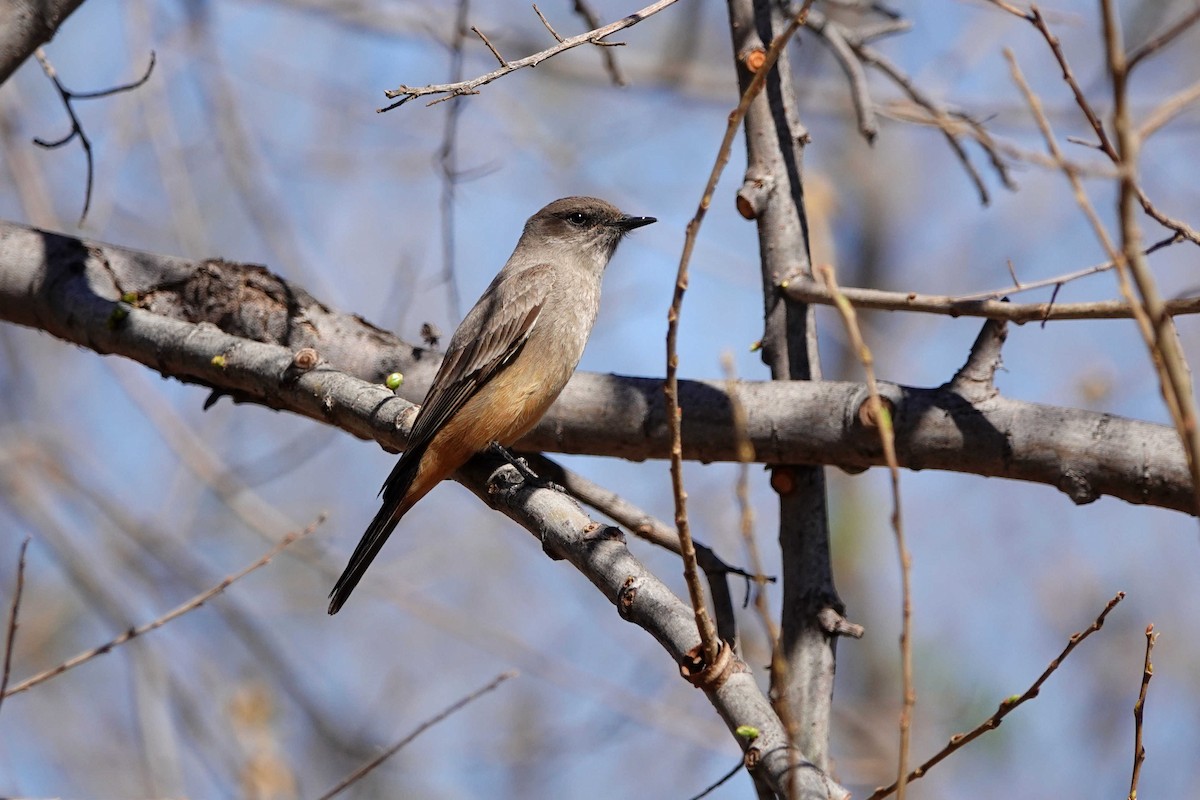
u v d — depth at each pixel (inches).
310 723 679.7
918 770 254.2
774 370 396.5
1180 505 335.6
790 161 405.1
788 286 392.2
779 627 395.5
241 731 525.7
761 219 400.8
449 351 412.8
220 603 617.3
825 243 489.4
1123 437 339.0
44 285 421.4
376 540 394.9
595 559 289.0
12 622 328.8
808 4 252.2
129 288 428.5
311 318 428.8
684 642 256.5
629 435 390.6
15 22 368.5
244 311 426.6
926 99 443.8
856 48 448.5
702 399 378.0
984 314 331.0
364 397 378.9
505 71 294.5
